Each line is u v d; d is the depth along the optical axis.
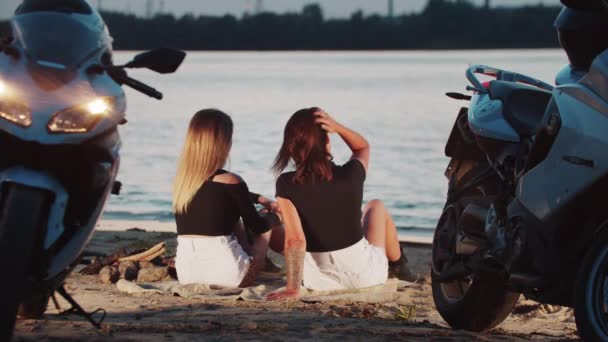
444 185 22.33
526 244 4.92
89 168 4.01
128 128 37.09
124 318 5.74
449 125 38.34
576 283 4.46
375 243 7.52
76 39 4.09
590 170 4.46
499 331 5.93
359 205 7.06
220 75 104.44
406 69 120.50
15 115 3.84
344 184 6.93
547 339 5.62
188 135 7.45
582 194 4.51
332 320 5.81
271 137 33.00
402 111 46.41
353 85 75.62
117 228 14.62
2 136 3.87
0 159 3.90
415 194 20.89
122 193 20.14
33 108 3.84
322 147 6.89
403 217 17.91
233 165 25.23
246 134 34.12
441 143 31.44
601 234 4.40
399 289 7.66
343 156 28.09
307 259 7.07
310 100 55.38
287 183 6.89
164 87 74.56
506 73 6.08
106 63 4.22
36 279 3.97
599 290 4.38
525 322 6.75
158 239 11.44
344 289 7.02
